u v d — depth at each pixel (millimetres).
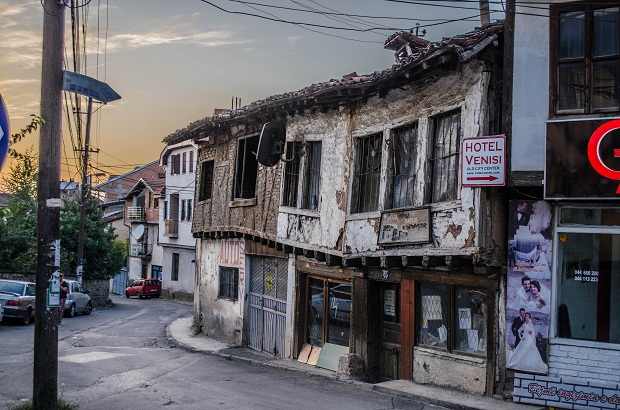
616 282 9719
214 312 20781
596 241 9867
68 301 30109
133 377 12984
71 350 17109
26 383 12094
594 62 9562
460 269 11289
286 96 15688
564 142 9484
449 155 11258
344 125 14297
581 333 9906
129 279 59688
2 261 31562
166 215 50031
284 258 16734
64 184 52812
